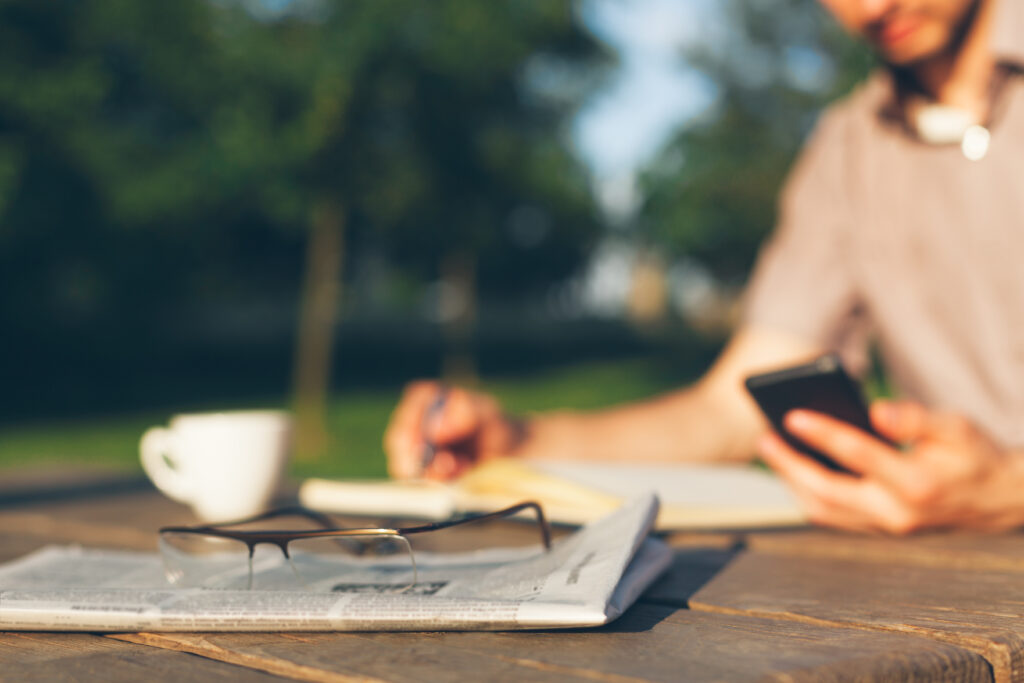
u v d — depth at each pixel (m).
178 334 14.16
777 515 0.98
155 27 5.83
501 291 16.08
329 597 0.54
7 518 1.25
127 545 1.01
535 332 17.70
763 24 10.91
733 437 1.40
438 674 0.45
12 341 11.71
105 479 1.69
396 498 1.10
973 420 1.37
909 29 1.30
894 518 0.88
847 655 0.47
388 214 6.39
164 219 7.27
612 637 0.52
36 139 8.30
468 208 6.71
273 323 15.59
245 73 5.52
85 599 0.55
